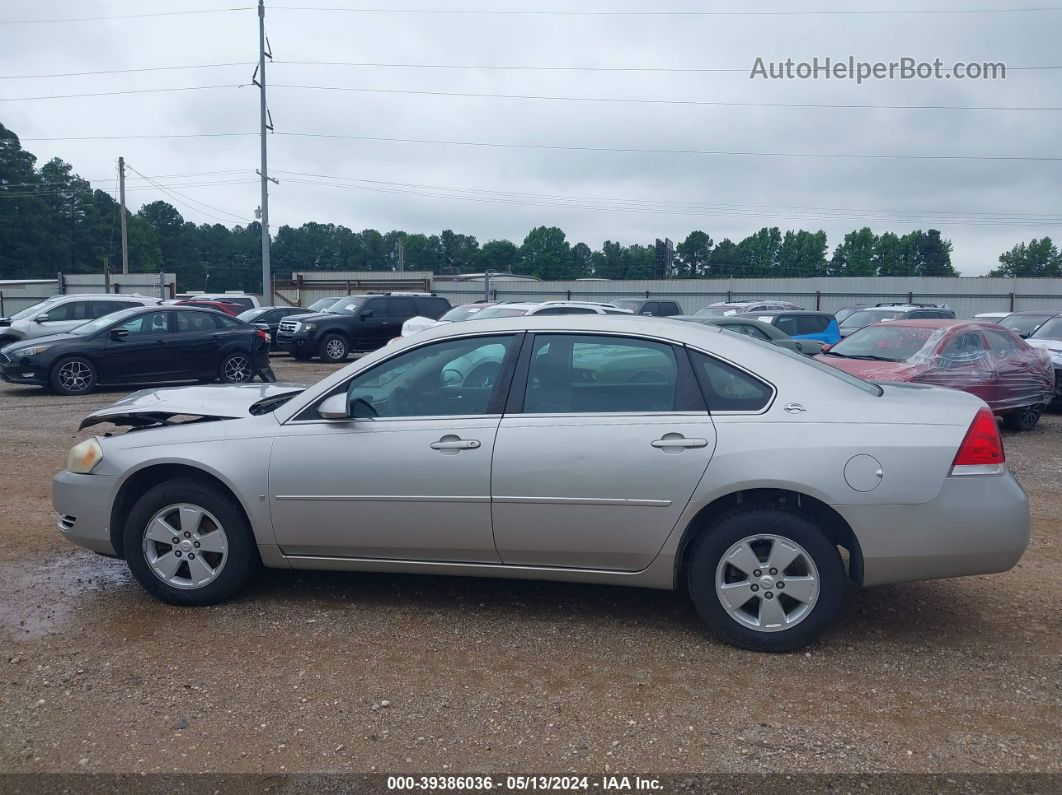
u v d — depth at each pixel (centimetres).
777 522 421
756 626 430
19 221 6862
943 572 420
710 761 338
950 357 1049
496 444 443
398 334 2392
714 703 383
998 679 407
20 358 1486
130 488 496
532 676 408
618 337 454
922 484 411
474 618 478
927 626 471
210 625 466
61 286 4372
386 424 461
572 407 445
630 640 449
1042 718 371
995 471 421
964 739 354
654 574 441
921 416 423
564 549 444
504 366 459
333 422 468
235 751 344
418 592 518
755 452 419
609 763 336
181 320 1609
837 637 455
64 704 380
